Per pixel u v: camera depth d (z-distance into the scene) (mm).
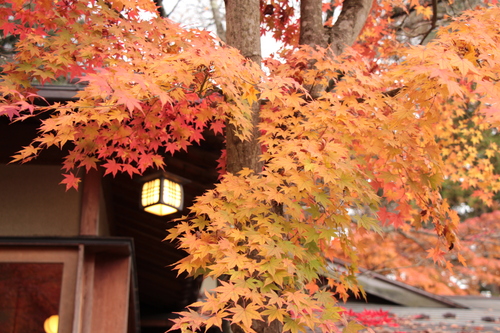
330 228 3244
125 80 2770
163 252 7078
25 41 3783
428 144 3697
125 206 6195
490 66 3115
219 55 3049
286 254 3111
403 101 3570
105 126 3994
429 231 11492
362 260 11453
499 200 13977
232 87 3182
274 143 3432
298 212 3209
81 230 4848
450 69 2828
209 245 3051
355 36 4824
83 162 3969
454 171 9039
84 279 4824
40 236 4699
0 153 5020
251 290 2895
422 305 8438
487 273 12328
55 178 5031
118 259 5012
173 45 4031
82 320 4742
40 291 4688
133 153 4078
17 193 4945
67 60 3742
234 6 4148
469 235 11375
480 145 11648
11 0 3768
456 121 11102
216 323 2553
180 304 8945
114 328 4828
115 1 3984
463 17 3477
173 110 3590
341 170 3131
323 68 3662
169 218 6160
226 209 3197
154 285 8289
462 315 7477
